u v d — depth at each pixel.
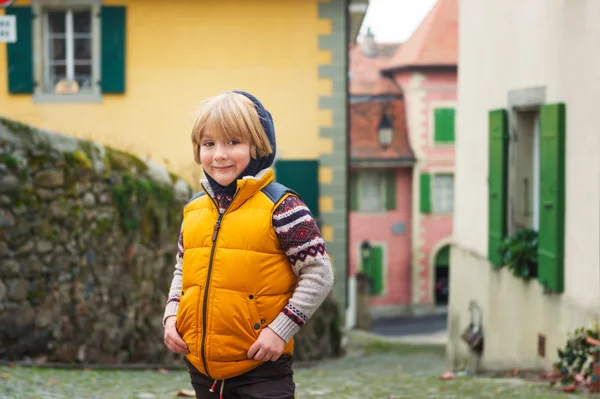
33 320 7.05
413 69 30.91
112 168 8.00
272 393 2.65
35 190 7.07
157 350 8.67
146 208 8.55
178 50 14.01
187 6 13.98
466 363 10.70
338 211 14.19
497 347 9.28
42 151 7.13
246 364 2.61
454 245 11.48
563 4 7.28
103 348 7.75
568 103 7.18
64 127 14.03
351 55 32.75
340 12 13.99
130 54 14.03
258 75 14.05
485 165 9.86
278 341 2.57
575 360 6.70
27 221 6.99
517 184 8.72
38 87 13.96
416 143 30.84
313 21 14.01
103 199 7.82
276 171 14.09
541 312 7.79
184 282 2.70
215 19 13.98
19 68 13.92
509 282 8.82
